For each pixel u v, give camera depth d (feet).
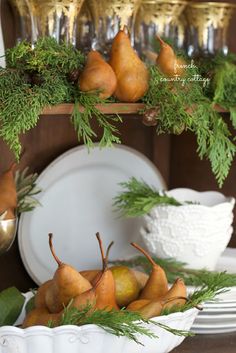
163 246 4.85
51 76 4.01
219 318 4.50
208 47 4.85
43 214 5.00
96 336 3.71
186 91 4.38
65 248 5.14
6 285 4.99
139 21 4.76
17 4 4.35
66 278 3.87
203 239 4.81
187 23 4.90
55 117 5.11
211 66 4.74
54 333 3.67
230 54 4.93
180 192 5.20
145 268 4.86
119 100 4.23
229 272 5.03
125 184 5.09
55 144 5.14
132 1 4.47
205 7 4.79
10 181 4.33
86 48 4.52
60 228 5.10
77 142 5.27
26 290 5.08
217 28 4.85
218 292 4.24
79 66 4.13
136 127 5.57
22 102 3.87
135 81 4.17
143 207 4.83
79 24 4.51
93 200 5.24
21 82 4.00
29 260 4.93
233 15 5.40
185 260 4.86
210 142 4.43
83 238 5.22
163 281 4.18
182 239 4.81
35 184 4.71
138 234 5.45
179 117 4.28
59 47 4.14
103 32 4.50
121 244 5.38
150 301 4.01
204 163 5.67
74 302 3.80
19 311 4.20
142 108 4.26
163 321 3.85
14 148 3.90
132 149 5.37
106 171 5.28
